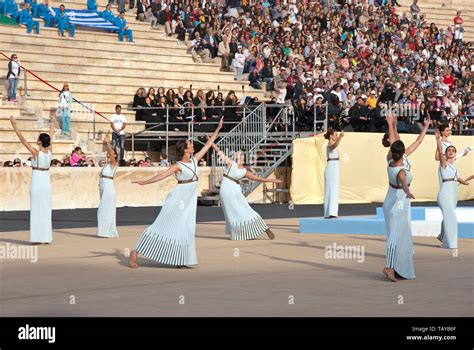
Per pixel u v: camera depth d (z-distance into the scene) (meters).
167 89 38.69
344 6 47.59
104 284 12.69
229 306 10.84
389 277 13.00
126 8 41.91
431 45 47.91
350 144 32.72
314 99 36.16
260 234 19.42
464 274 13.84
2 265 14.90
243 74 40.88
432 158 34.72
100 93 36.19
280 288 12.29
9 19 36.56
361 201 33.09
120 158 32.25
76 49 37.28
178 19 41.44
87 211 28.31
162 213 14.42
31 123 32.62
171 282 12.87
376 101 38.69
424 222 20.22
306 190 32.53
